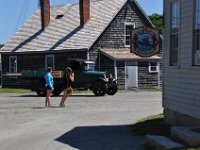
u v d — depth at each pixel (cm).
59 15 5425
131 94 3791
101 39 4622
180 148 1167
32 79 3709
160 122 1769
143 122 1814
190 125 1512
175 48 1694
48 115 2259
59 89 3625
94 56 4569
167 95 1738
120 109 2464
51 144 1469
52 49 4809
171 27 1717
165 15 1769
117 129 1722
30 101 3142
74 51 4612
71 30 4962
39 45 5069
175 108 1653
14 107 2711
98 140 1502
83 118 2100
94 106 2672
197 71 1455
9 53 5300
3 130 1808
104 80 3566
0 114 2341
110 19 4669
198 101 1448
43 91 3653
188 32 1538
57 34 5069
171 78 1695
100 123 1908
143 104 2747
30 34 5406
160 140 1277
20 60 5203
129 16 4812
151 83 4688
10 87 5272
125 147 1359
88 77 3597
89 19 4931
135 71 4591
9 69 5312
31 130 1789
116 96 3531
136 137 1527
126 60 4519
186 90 1548
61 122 1989
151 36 3394
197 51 1476
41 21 5403
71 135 1628
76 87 3616
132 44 3428
